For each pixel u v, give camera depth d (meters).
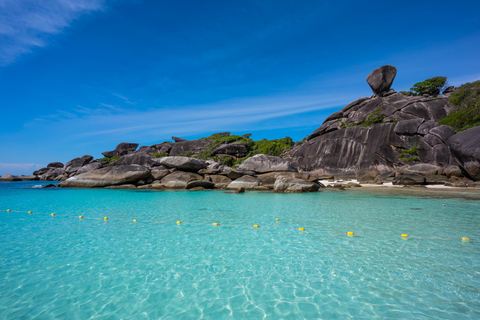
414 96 44.75
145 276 4.64
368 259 5.41
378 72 49.16
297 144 57.78
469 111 32.56
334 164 41.81
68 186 26.38
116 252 5.92
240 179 24.97
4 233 7.66
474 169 22.95
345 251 5.93
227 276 4.63
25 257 5.57
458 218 9.63
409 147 34.69
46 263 5.23
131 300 3.82
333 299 3.80
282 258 5.51
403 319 3.27
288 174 25.59
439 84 45.09
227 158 54.06
